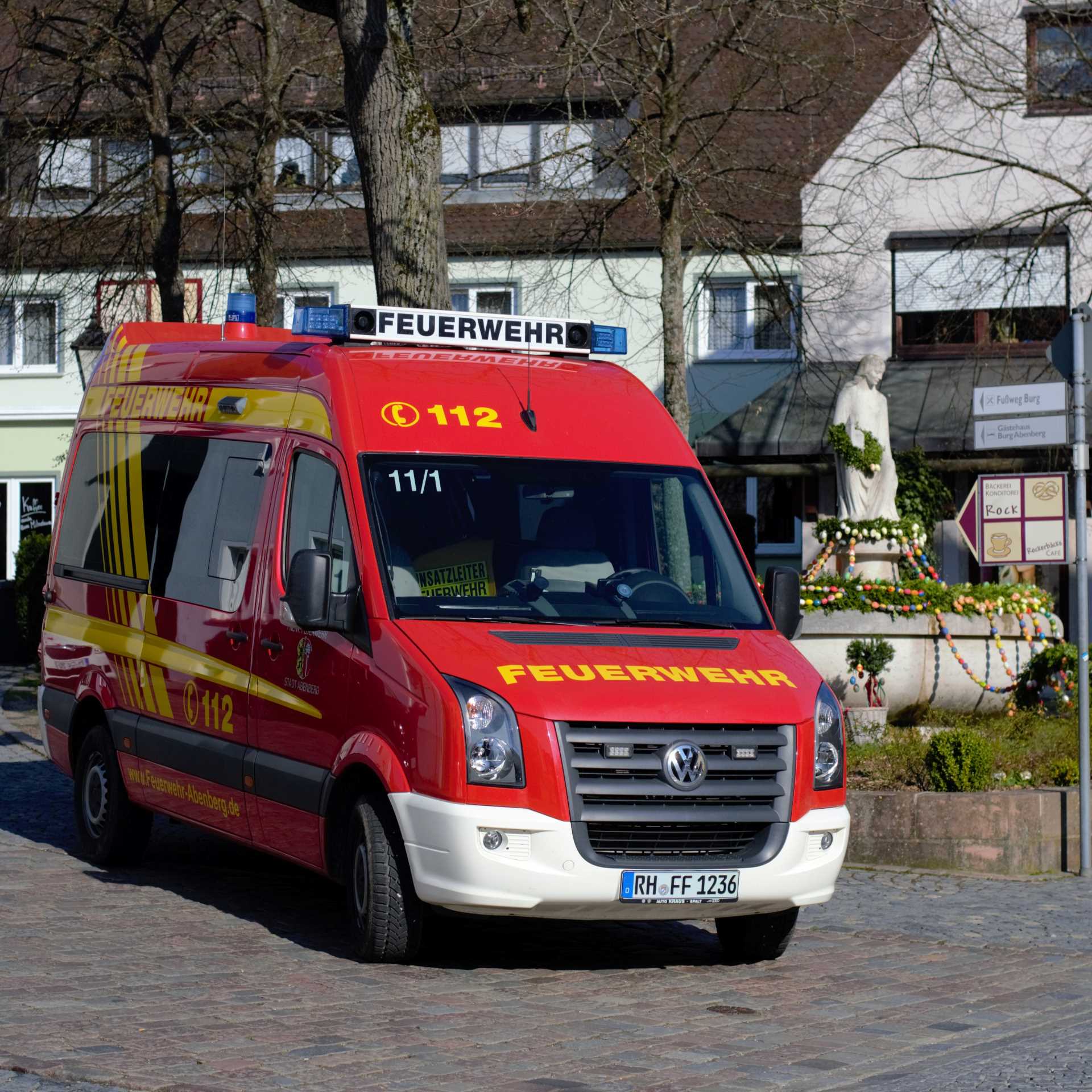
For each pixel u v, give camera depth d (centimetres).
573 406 1655
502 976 1438
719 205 3891
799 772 1427
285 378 1680
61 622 2045
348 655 1462
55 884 1784
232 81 4097
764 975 1494
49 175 3853
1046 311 4872
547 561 1523
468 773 1334
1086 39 4562
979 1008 1380
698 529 1617
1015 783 2214
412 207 2427
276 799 1556
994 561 2166
